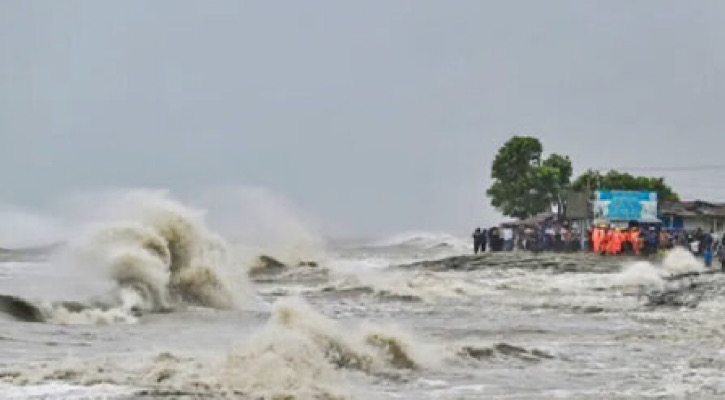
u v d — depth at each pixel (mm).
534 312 64125
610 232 126062
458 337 48344
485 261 117875
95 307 57250
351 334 37281
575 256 120375
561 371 36531
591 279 94500
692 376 35594
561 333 50844
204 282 68500
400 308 66250
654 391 32281
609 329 53031
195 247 69250
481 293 80875
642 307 68250
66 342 42625
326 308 65750
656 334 50406
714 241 125500
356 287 81750
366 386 32188
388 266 123000
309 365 33156
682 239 138375
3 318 50844
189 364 32875
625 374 35969
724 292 72250
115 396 28328
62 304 55469
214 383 30406
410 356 37219
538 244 137750
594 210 157250
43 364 34156
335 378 32938
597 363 38906
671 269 107000
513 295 79125
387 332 38219
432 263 122062
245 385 30422
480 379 34281
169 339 44969
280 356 33094
